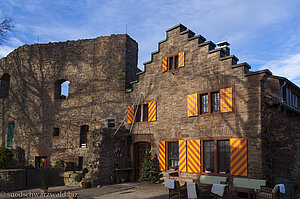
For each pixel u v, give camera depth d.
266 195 9.60
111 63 18.98
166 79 15.83
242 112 12.32
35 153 19.56
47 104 20.69
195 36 14.58
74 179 15.45
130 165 17.09
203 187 11.50
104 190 13.75
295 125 14.55
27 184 15.34
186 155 14.20
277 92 14.17
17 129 21.56
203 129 13.68
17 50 22.56
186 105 14.60
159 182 15.23
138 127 16.95
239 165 12.01
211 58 13.80
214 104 13.59
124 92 18.17
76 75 20.00
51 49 21.20
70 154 19.20
